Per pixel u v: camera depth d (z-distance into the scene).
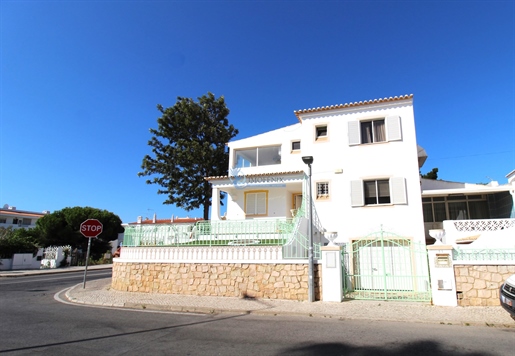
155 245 14.45
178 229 14.54
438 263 10.61
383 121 16.89
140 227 14.84
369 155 16.53
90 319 8.93
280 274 11.99
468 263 10.34
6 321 8.61
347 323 8.41
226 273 12.66
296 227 13.70
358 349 6.01
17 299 12.95
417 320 8.57
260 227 14.06
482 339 6.73
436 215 20.61
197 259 13.19
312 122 17.92
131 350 5.94
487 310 9.41
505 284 7.96
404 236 15.04
